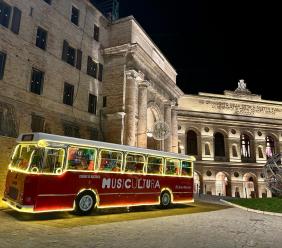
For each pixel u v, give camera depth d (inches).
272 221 567.8
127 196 569.0
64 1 924.0
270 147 1867.6
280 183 857.5
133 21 1127.0
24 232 350.0
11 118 683.4
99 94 1058.7
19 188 441.4
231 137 1764.3
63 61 890.7
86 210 501.0
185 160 722.8
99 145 537.0
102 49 1096.8
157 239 344.8
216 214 619.5
